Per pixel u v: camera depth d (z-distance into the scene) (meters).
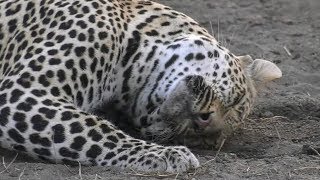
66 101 12.71
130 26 13.78
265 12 25.33
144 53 13.66
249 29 23.33
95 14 13.41
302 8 26.03
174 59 13.61
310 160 13.39
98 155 12.31
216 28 23.08
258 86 15.06
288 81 18.86
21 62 12.98
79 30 13.18
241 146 14.70
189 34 13.99
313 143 14.52
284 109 16.80
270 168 12.78
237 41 21.69
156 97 13.58
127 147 12.38
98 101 13.39
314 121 16.25
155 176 11.94
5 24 14.00
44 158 12.58
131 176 11.91
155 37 13.81
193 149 14.16
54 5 13.69
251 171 12.62
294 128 15.82
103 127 12.50
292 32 23.23
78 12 13.43
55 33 13.23
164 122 13.61
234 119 14.16
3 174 12.03
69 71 12.84
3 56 13.83
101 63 13.20
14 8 14.07
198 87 13.09
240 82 14.12
